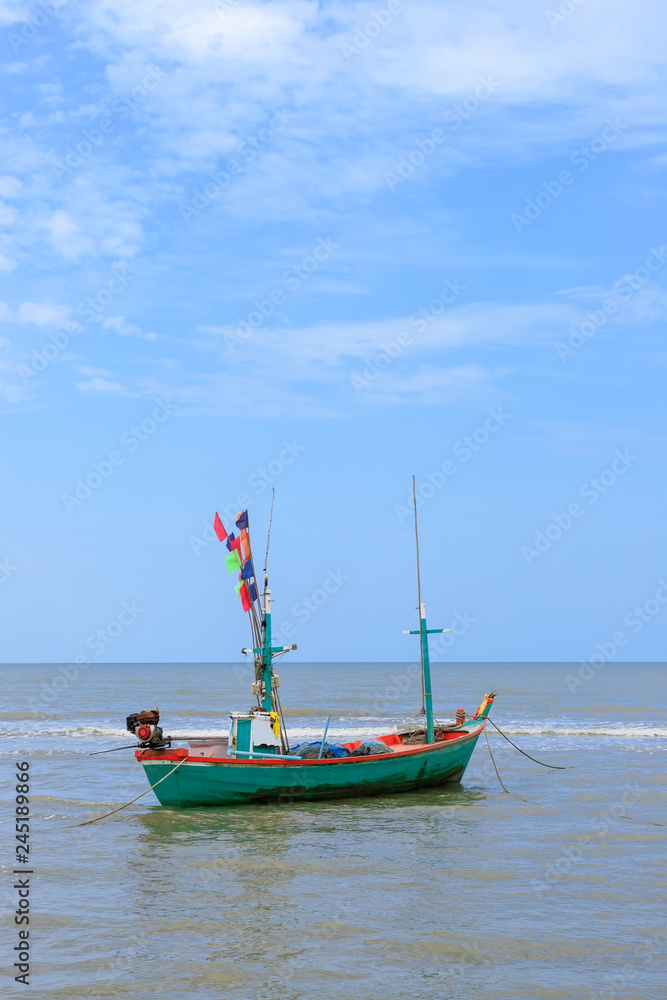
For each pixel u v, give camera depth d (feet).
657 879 50.93
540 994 34.58
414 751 76.13
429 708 81.56
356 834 62.80
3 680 376.27
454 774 81.00
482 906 45.62
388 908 45.24
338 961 37.96
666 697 246.27
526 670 620.08
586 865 54.03
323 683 348.59
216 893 48.01
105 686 310.86
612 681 370.53
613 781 87.20
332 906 45.60
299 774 71.82
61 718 167.63
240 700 227.40
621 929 42.11
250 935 41.16
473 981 35.81
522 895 47.65
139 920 43.42
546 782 86.53
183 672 546.26
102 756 108.88
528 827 65.31
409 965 37.55
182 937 40.96
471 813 70.28
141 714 72.02
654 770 95.20
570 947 39.70
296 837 61.93
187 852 57.57
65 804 75.41
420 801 75.41
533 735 134.51
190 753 73.77
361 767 73.97
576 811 71.51
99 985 35.35
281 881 50.42
